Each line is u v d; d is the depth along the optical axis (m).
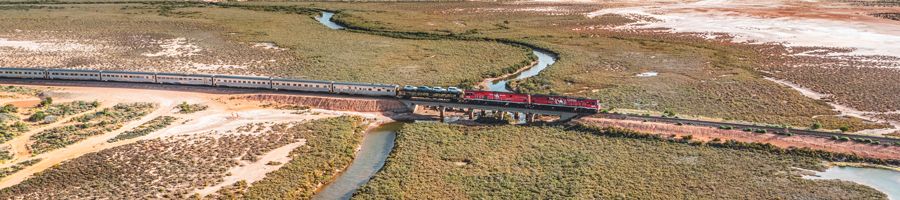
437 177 71.69
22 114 93.50
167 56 143.38
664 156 77.75
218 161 75.81
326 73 125.69
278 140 83.69
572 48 153.88
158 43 159.25
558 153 79.12
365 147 84.62
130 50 150.12
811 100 104.94
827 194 67.00
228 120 92.44
